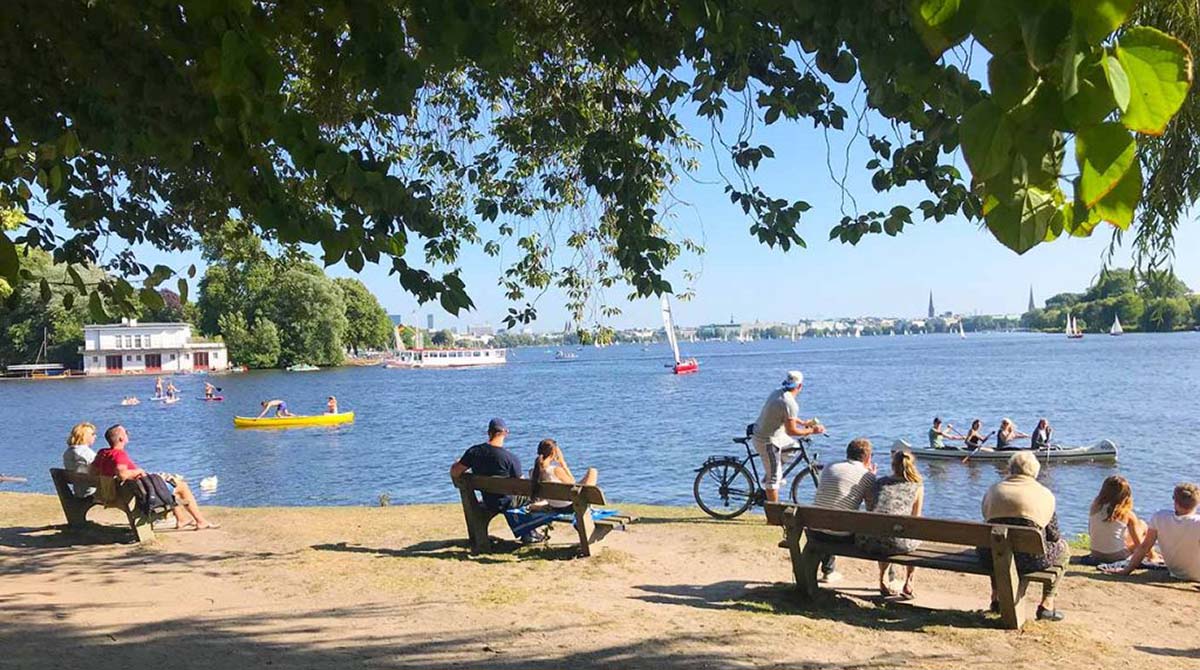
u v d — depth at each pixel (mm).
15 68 4109
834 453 29297
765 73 5078
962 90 2473
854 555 7676
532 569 9070
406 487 24766
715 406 52188
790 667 6102
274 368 117125
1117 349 122938
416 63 3359
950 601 8016
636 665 6082
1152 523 8906
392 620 7207
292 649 6398
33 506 13242
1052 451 26031
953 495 21391
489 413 51188
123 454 10836
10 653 6188
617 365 150125
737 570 9094
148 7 3295
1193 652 6574
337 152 3377
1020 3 1207
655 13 4824
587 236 8320
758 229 5555
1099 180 1281
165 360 114312
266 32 3113
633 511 12555
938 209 4906
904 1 2416
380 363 150625
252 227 8156
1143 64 1230
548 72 6730
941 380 69500
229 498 23312
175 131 3662
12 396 76125
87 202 6781
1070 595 8234
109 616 7336
